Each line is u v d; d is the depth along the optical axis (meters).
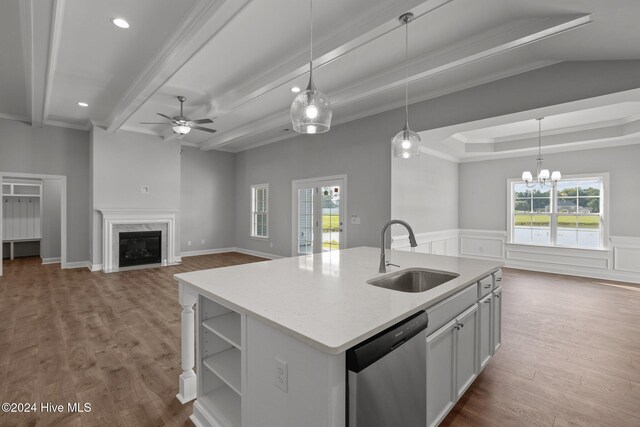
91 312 3.62
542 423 1.83
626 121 4.89
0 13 2.67
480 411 1.93
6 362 2.45
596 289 4.81
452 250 6.95
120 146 6.26
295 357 1.18
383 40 3.04
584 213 5.79
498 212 6.73
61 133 6.10
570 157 5.86
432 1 2.24
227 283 1.82
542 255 6.17
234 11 2.41
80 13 2.73
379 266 2.32
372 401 1.16
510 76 3.55
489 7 2.50
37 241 7.59
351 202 5.38
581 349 2.77
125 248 6.24
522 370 2.42
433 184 6.14
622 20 2.18
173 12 2.71
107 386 2.14
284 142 6.83
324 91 4.38
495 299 2.41
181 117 4.48
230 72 3.82
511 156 6.56
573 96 3.13
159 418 1.83
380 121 4.91
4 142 5.53
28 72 3.68
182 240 7.59
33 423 1.76
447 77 3.71
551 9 2.32
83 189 6.34
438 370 1.65
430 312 1.56
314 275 2.03
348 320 1.24
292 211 6.64
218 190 8.20
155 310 3.70
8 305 3.87
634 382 2.25
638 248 5.18
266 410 1.32
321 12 2.64
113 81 4.14
